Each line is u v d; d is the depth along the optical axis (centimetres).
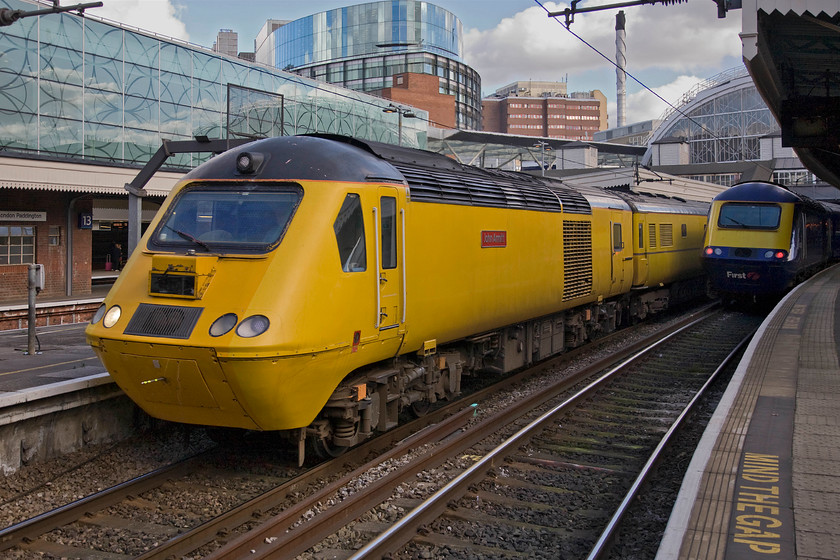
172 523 606
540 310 1169
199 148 1321
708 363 1338
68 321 1752
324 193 689
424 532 578
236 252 667
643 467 723
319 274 657
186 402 667
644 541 571
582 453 805
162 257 662
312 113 3459
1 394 707
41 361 1002
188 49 2798
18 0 2236
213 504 648
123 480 716
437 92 6650
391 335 767
